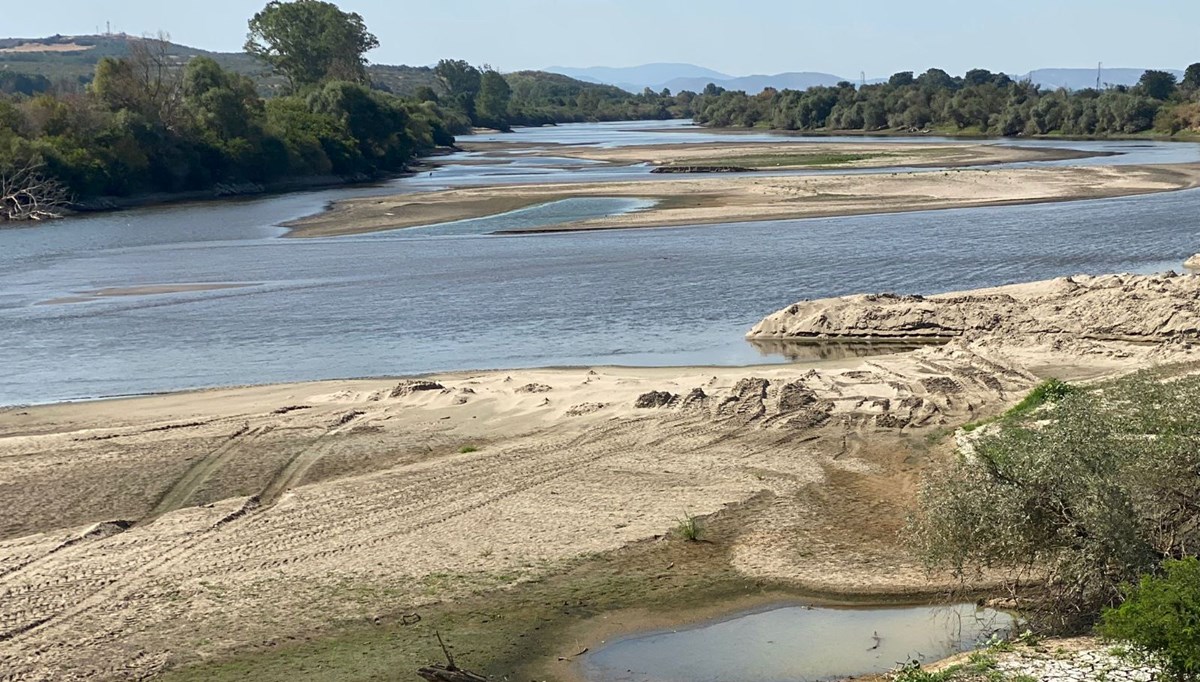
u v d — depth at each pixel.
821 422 24.66
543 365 33.06
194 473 22.80
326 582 17.28
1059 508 14.99
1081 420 16.16
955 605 16.27
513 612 16.28
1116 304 33.44
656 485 21.22
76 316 42.53
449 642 15.38
